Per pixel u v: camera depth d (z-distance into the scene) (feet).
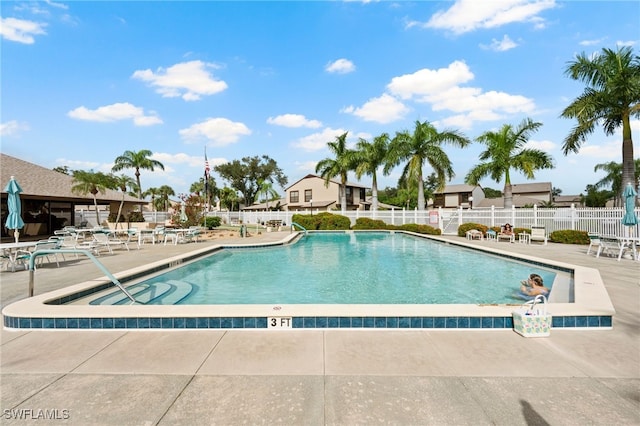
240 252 45.09
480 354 10.92
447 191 154.30
